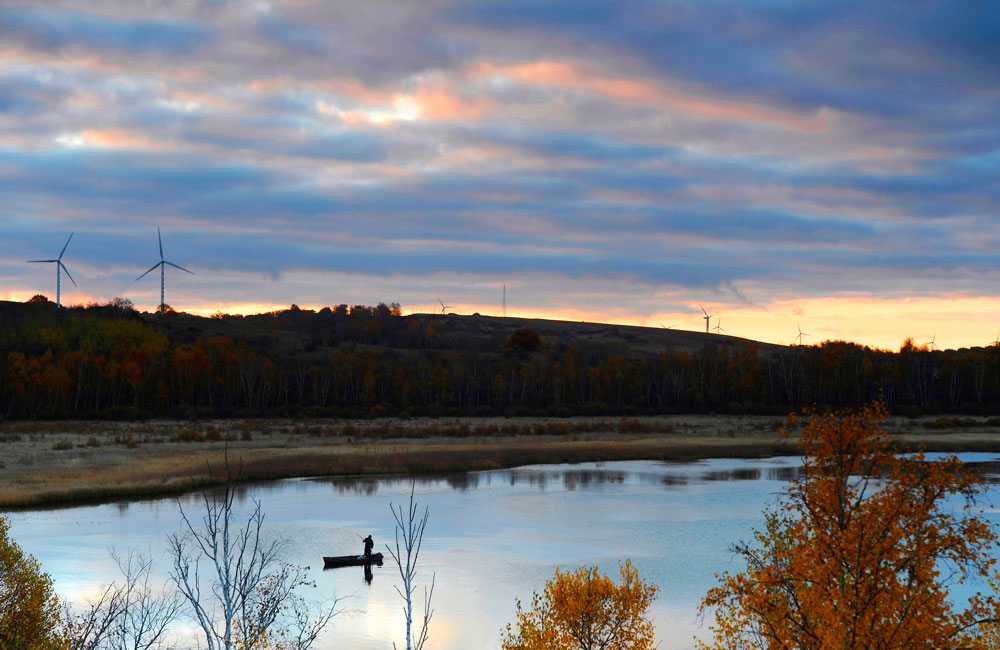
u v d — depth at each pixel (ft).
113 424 426.92
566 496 232.32
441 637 116.16
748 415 517.96
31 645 70.74
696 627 118.52
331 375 561.02
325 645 110.32
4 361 490.49
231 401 526.98
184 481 233.35
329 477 268.00
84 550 157.28
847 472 58.23
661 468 293.84
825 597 54.13
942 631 52.11
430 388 561.43
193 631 107.34
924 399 524.11
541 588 139.74
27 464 260.83
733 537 177.37
